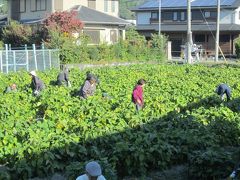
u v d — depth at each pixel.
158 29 66.88
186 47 47.06
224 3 65.00
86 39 43.50
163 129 14.21
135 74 31.72
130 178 11.83
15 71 34.53
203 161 11.60
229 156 11.54
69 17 44.53
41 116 18.12
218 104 19.69
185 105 19.19
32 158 11.77
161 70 35.88
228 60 53.22
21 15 58.88
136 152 11.88
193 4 67.25
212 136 13.98
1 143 12.54
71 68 36.09
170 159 12.76
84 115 15.98
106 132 13.18
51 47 41.03
